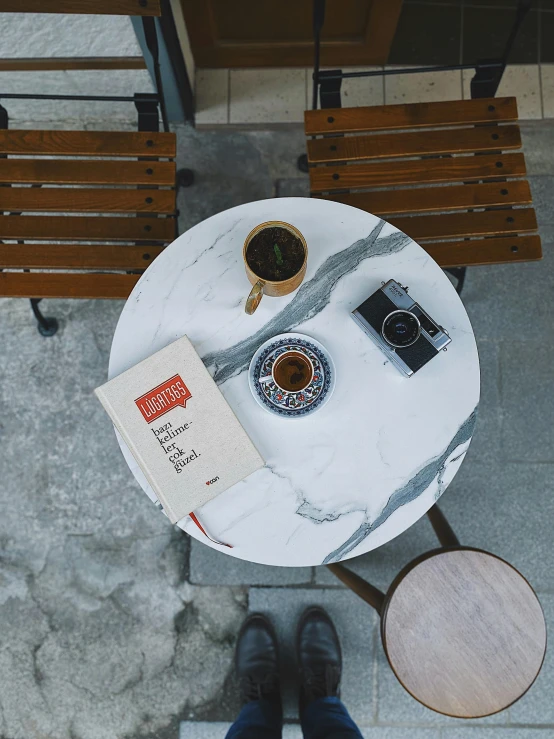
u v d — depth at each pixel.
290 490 1.36
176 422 1.30
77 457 2.18
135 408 1.30
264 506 1.36
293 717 2.07
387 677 2.08
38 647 2.11
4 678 2.09
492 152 1.78
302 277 1.36
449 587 1.62
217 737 2.07
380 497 1.36
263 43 2.28
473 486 2.14
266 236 1.33
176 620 2.12
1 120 1.82
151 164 1.76
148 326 1.43
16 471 2.18
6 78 2.18
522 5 1.62
